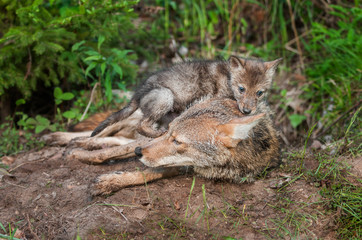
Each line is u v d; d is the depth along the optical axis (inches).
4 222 196.7
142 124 239.8
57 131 307.6
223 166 214.4
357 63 348.8
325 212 203.0
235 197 214.1
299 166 237.0
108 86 310.7
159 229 194.5
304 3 423.5
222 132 199.0
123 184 215.0
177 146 203.0
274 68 278.2
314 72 382.9
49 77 310.5
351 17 389.1
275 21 442.9
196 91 258.5
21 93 324.2
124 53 311.0
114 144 258.1
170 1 452.1
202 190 215.9
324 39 381.1
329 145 261.6
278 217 201.3
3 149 278.8
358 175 223.1
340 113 333.4
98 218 196.2
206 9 468.1
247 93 258.7
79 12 280.4
